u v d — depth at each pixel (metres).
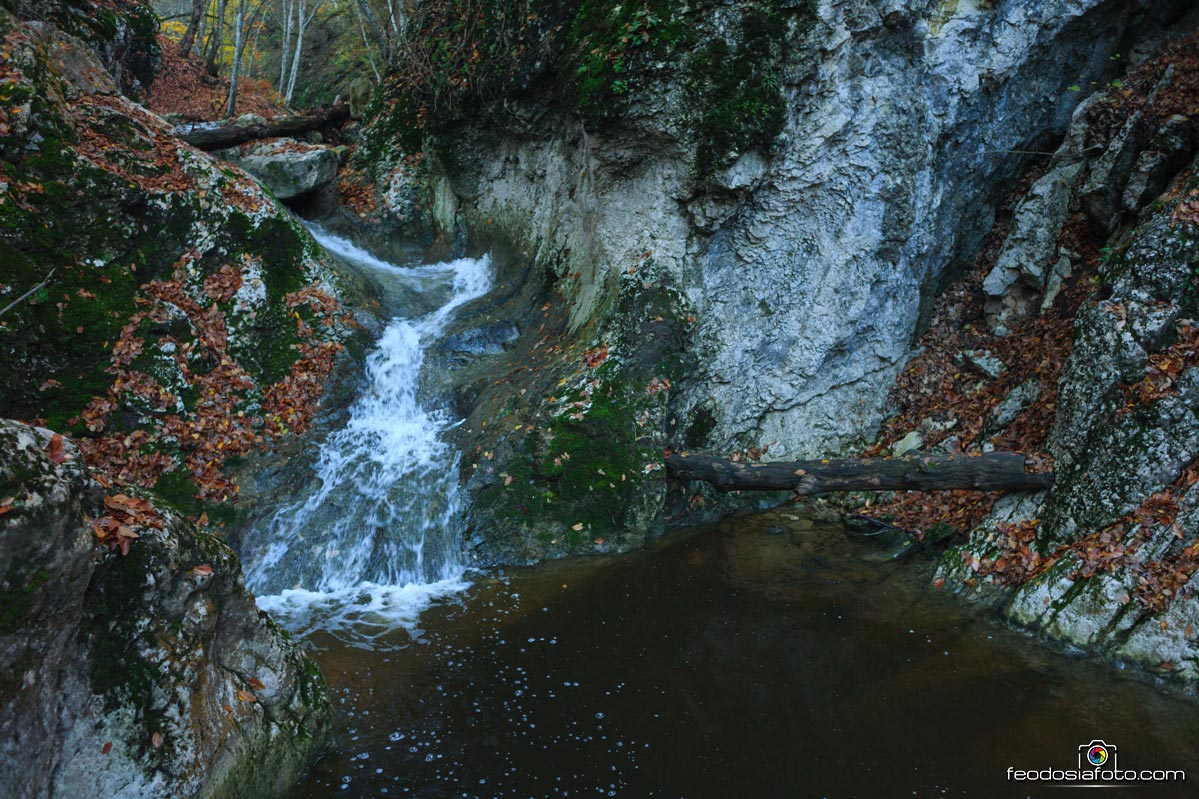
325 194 12.77
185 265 8.28
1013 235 9.27
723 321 8.65
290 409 8.25
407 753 4.66
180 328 7.93
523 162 10.75
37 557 3.08
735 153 7.89
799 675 5.64
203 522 7.12
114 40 12.68
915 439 8.69
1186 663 5.45
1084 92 9.80
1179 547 5.83
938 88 8.75
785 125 8.05
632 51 8.05
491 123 10.95
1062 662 5.80
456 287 11.16
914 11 8.17
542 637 6.08
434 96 11.58
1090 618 5.91
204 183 8.62
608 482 7.75
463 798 4.32
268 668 4.38
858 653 5.94
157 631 3.74
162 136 8.77
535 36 9.66
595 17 8.78
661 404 8.11
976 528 7.22
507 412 8.27
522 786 4.43
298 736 4.41
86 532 3.34
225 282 8.46
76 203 7.58
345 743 4.71
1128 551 5.99
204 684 3.94
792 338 8.80
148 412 7.41
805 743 4.89
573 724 5.00
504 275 10.98
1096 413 6.67
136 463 7.15
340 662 5.64
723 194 8.18
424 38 12.01
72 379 7.10
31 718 3.18
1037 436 7.52
